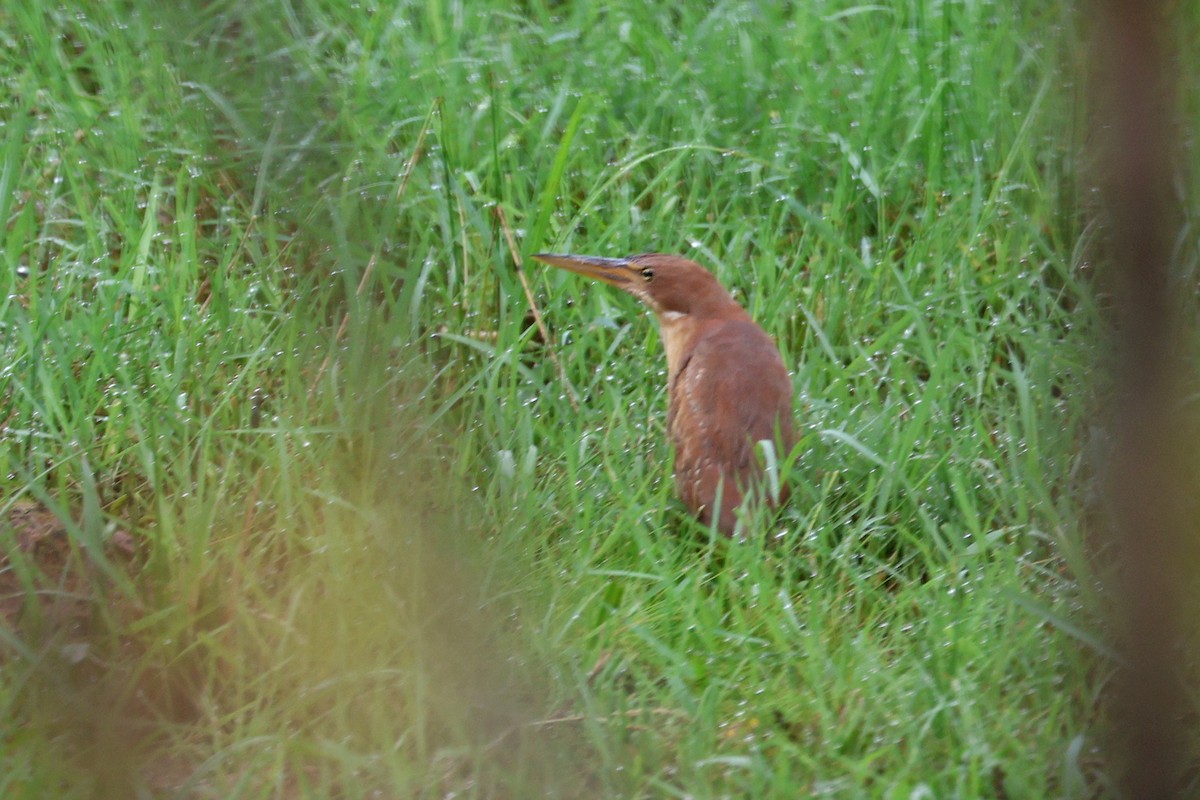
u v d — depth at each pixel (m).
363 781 7.63
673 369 10.84
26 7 14.07
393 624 8.37
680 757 7.70
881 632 8.88
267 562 9.00
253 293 11.04
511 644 8.47
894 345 11.45
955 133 13.34
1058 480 10.01
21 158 12.23
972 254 12.24
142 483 9.62
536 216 12.18
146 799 7.37
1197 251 10.85
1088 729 7.76
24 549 8.88
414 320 10.16
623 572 8.95
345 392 9.51
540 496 9.87
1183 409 8.78
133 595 8.38
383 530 8.63
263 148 11.23
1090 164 11.01
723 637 8.73
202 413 10.01
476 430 10.31
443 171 12.38
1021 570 9.37
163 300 10.95
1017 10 13.78
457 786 7.62
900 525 9.66
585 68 13.96
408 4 14.55
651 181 13.09
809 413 10.75
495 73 13.88
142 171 12.48
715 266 12.38
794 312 11.76
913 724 7.80
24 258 11.98
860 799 7.38
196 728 7.93
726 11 14.65
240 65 11.53
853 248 12.78
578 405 10.79
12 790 7.34
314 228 10.34
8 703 7.70
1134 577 6.84
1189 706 7.77
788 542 9.37
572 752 7.83
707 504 9.89
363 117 12.45
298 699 7.97
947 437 10.48
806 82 13.55
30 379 9.97
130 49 13.34
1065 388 10.56
